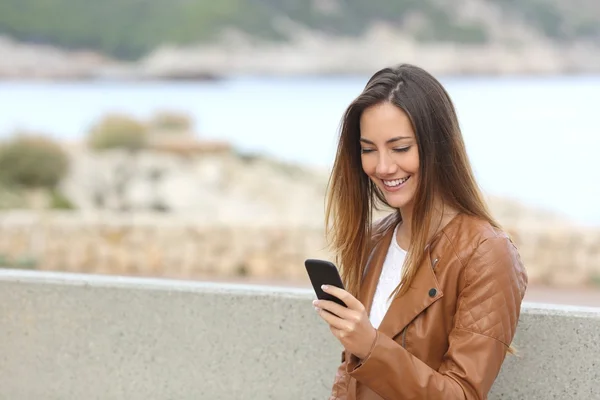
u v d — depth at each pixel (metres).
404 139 2.45
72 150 24.48
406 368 2.29
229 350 3.67
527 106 45.38
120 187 22.42
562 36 71.69
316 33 71.88
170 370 3.73
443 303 2.44
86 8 70.31
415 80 2.48
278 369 3.62
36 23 69.69
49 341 3.84
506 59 71.38
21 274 3.89
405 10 72.12
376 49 71.62
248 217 20.44
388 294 2.63
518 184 27.03
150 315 3.74
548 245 12.80
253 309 3.63
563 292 12.16
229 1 71.50
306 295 3.58
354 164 2.67
